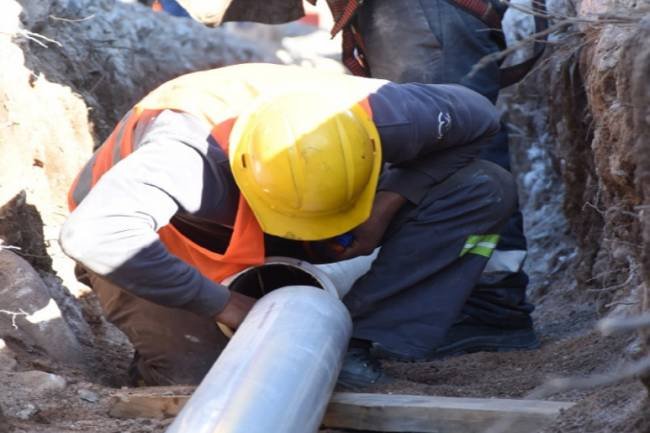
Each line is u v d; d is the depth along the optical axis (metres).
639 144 6.76
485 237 10.38
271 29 35.66
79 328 12.63
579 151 14.80
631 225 10.20
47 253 13.17
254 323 8.52
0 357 10.38
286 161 8.83
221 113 9.22
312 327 8.48
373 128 9.38
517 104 19.20
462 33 13.02
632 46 7.08
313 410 7.78
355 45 14.23
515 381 10.55
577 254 16.47
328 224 9.31
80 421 9.30
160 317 10.19
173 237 9.83
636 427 7.17
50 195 14.16
